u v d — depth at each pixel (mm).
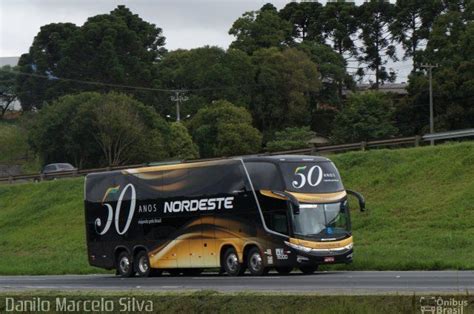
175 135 104938
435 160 52938
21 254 62812
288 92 117438
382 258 39438
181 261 39188
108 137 100062
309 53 124062
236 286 28359
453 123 92812
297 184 35312
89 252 44062
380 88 134125
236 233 36594
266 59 118562
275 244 35031
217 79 118250
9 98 161500
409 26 129125
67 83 127812
